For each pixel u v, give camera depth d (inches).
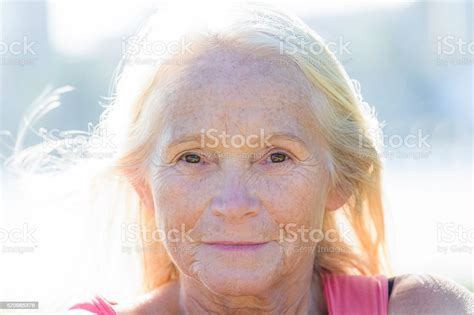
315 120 95.3
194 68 91.4
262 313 97.1
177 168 91.5
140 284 114.7
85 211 116.0
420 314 102.0
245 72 90.4
